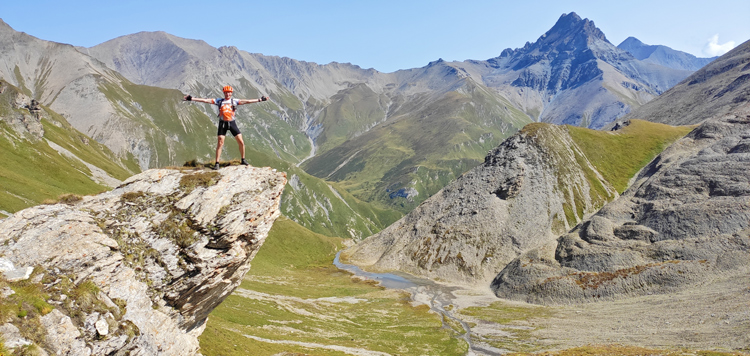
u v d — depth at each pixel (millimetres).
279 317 100000
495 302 134500
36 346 16078
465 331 105375
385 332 104062
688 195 130625
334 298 145500
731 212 113062
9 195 117438
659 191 139750
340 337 93438
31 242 19172
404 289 159875
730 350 57031
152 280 22688
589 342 80062
